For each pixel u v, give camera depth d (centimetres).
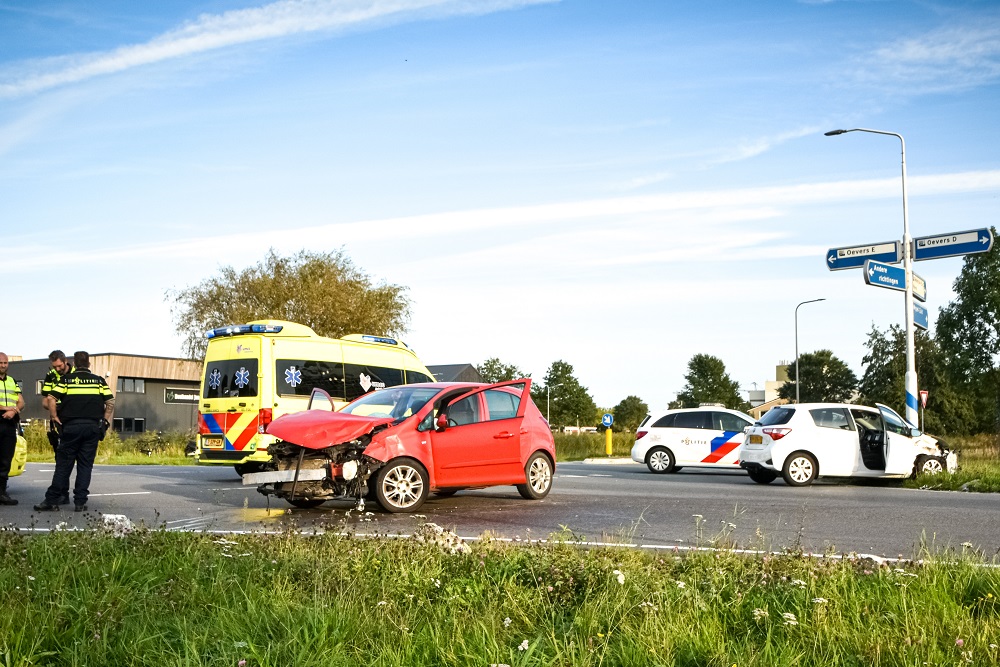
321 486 1133
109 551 692
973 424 6569
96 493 1452
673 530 1005
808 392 9544
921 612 513
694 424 2327
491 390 1293
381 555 661
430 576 593
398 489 1157
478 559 634
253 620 492
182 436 3372
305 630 464
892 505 1295
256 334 1728
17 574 589
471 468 1230
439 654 450
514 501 1308
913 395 2086
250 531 969
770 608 532
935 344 6825
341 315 4712
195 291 4791
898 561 691
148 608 523
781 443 1758
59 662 447
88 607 516
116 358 6694
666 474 2228
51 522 1052
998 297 6147
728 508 1232
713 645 457
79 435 1187
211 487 1580
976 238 2011
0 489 1255
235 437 1717
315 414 1181
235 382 1733
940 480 1734
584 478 1939
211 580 595
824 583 577
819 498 1415
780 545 886
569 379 8738
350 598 539
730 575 601
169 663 432
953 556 676
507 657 442
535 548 718
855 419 1833
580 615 509
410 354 2022
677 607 524
